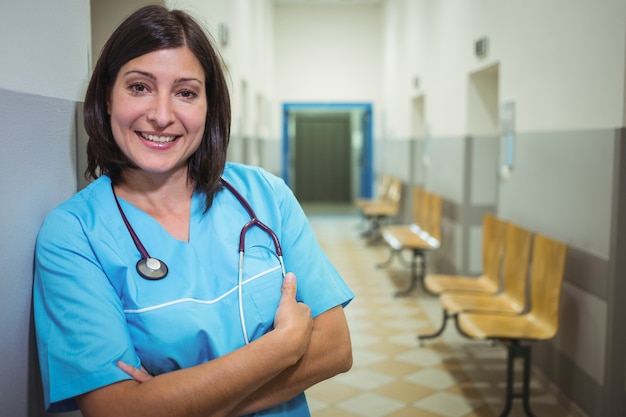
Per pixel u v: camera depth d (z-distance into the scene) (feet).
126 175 3.73
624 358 8.47
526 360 9.12
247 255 3.70
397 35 28.22
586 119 9.26
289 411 3.75
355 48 34.30
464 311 10.37
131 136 3.44
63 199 4.43
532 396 10.28
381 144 33.50
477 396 10.19
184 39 3.46
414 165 25.30
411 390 10.44
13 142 3.60
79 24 4.84
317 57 34.32
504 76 13.34
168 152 3.47
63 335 3.13
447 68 18.79
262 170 4.18
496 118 16.63
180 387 3.03
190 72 3.45
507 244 11.57
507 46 13.12
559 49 10.30
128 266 3.41
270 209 3.96
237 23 20.36
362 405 9.82
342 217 35.70
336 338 3.79
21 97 3.71
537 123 11.33
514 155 12.57
